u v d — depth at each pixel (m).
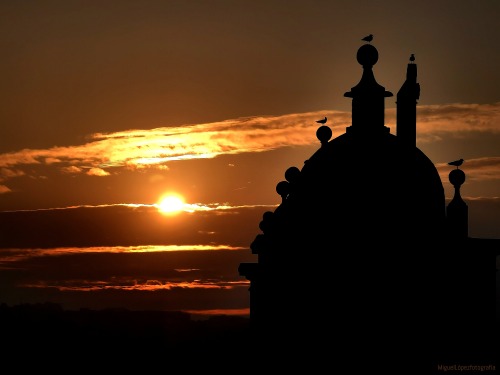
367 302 68.62
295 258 71.06
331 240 69.81
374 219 69.62
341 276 69.12
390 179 70.38
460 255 69.00
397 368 68.19
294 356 70.62
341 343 68.94
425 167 71.44
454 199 72.00
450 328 68.56
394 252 68.75
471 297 68.94
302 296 70.50
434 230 69.88
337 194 70.50
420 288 68.56
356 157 71.06
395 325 68.38
